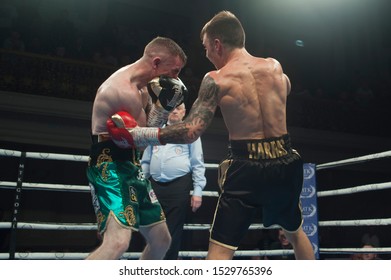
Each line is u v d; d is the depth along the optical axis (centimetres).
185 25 1309
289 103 1107
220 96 202
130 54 1084
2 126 863
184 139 188
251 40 1312
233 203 197
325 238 1132
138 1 1242
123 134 188
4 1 1039
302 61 1380
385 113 1216
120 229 188
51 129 907
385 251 309
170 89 200
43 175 956
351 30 1391
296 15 1377
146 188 212
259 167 198
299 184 206
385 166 1195
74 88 949
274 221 212
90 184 204
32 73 913
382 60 1379
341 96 1205
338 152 1152
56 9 1127
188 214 894
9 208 927
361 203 1184
